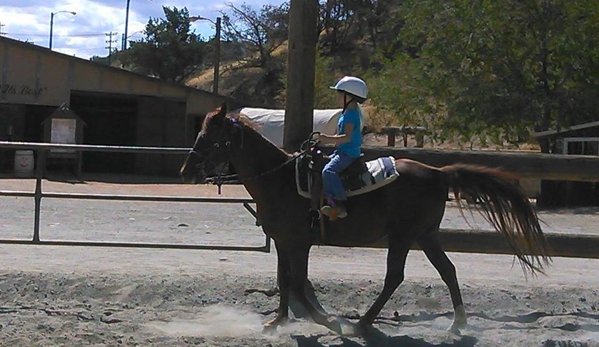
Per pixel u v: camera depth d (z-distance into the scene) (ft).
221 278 32.96
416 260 41.98
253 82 227.61
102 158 131.34
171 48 244.63
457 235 31.19
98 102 131.54
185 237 47.96
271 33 234.99
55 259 38.17
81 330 24.73
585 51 92.63
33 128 123.03
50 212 61.05
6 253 39.70
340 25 241.55
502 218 26.18
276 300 30.45
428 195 25.81
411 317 28.96
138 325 26.04
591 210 81.76
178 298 30.32
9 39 104.63
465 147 135.33
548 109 95.09
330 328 25.43
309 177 25.31
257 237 49.01
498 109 94.48
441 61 98.22
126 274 33.30
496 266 41.14
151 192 84.58
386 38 229.66
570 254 31.07
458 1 97.30
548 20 94.02
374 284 32.45
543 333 26.53
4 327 24.79
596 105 93.35
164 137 130.00
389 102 104.01
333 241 25.94
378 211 25.53
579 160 30.40
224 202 34.22
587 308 30.71
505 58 96.73
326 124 91.56
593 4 92.38
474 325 27.66
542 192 88.99
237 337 24.97
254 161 25.49
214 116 25.44
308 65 31.48
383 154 30.86
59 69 108.47
